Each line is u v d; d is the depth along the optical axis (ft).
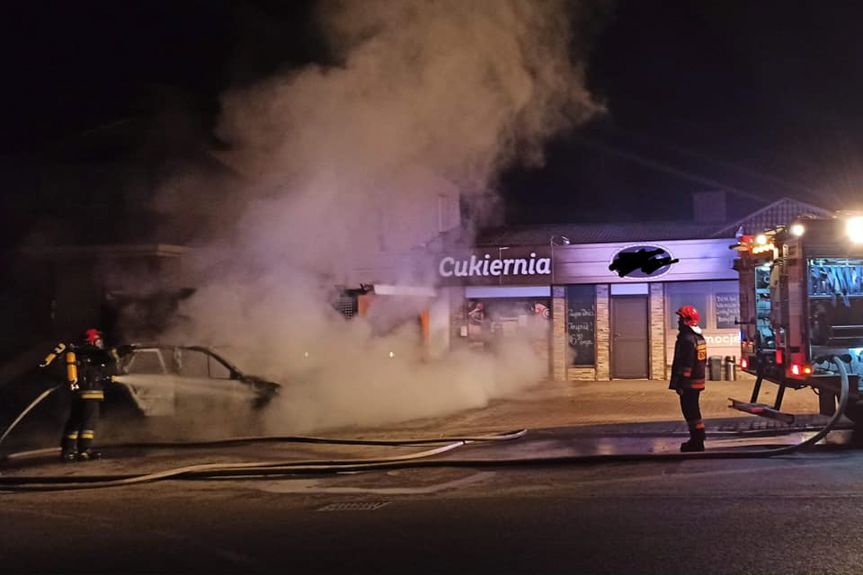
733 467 27.45
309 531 20.79
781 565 16.51
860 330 32.50
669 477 26.07
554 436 35.12
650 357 59.82
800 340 31.78
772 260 34.32
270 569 17.49
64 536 20.98
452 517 21.72
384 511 22.88
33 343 60.29
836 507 21.22
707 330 59.36
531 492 24.62
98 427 36.70
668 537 18.80
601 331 60.59
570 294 61.57
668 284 60.08
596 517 20.99
